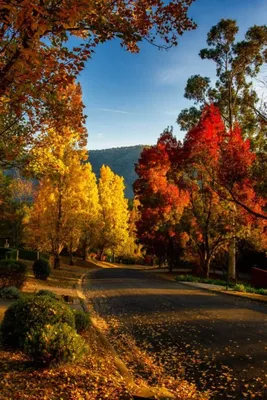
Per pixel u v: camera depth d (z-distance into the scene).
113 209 61.66
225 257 37.94
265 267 42.03
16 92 4.72
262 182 20.17
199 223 31.06
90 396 4.92
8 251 28.67
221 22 30.58
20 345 6.62
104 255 82.44
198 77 33.09
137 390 5.28
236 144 23.23
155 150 31.55
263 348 8.34
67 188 33.09
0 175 15.67
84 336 9.00
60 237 33.91
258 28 29.23
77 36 6.04
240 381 6.23
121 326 11.13
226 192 26.23
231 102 33.09
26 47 4.23
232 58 31.67
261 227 27.70
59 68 4.83
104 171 62.06
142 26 5.89
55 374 5.61
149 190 34.38
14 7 3.68
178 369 6.98
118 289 22.41
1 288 14.40
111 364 6.94
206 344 8.81
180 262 57.72
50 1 4.15
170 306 15.23
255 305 15.98
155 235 43.06
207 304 15.98
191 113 34.62
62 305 7.48
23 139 8.33
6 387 4.95
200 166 26.95
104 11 5.40
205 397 5.53
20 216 44.81
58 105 7.18
